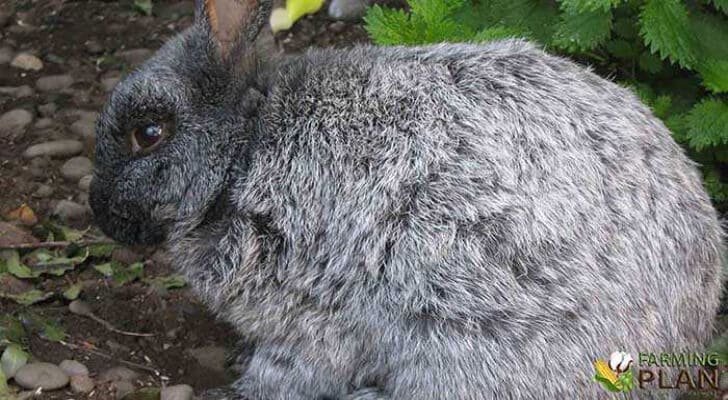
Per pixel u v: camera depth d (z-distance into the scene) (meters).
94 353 0.97
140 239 0.92
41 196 1.12
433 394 0.85
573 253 0.84
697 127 1.01
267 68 0.90
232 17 0.88
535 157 0.84
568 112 0.86
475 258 0.83
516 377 0.84
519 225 0.83
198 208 0.89
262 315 0.89
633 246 0.85
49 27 1.32
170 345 0.99
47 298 1.01
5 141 1.17
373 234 0.85
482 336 0.84
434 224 0.84
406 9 1.30
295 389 0.89
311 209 0.86
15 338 0.96
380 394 0.87
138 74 0.89
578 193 0.84
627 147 0.86
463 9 1.07
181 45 0.90
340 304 0.86
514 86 0.87
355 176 0.85
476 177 0.84
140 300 1.02
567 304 0.84
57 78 1.25
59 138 1.18
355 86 0.88
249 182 0.88
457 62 0.88
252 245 0.87
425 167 0.84
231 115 0.89
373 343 0.87
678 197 0.87
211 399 0.92
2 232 1.07
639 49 1.06
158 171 0.89
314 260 0.86
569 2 0.98
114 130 0.89
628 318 0.85
